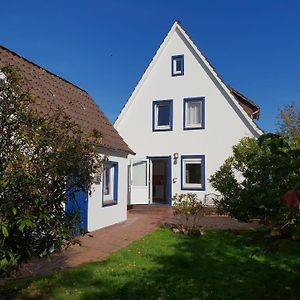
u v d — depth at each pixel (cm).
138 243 1054
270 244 367
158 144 2091
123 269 785
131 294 640
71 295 624
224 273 775
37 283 679
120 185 1479
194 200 1338
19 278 713
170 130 2075
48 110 686
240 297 634
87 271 761
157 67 2139
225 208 1230
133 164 2109
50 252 532
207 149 1995
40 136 478
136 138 2131
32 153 484
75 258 881
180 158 2041
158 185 2188
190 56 2078
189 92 2059
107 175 1412
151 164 2111
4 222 430
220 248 1003
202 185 1981
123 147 1462
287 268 811
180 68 2097
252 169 1135
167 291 659
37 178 473
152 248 994
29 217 445
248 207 1141
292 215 333
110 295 634
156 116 2127
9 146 472
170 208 1880
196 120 2052
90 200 1219
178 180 2033
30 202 465
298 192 263
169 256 907
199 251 969
